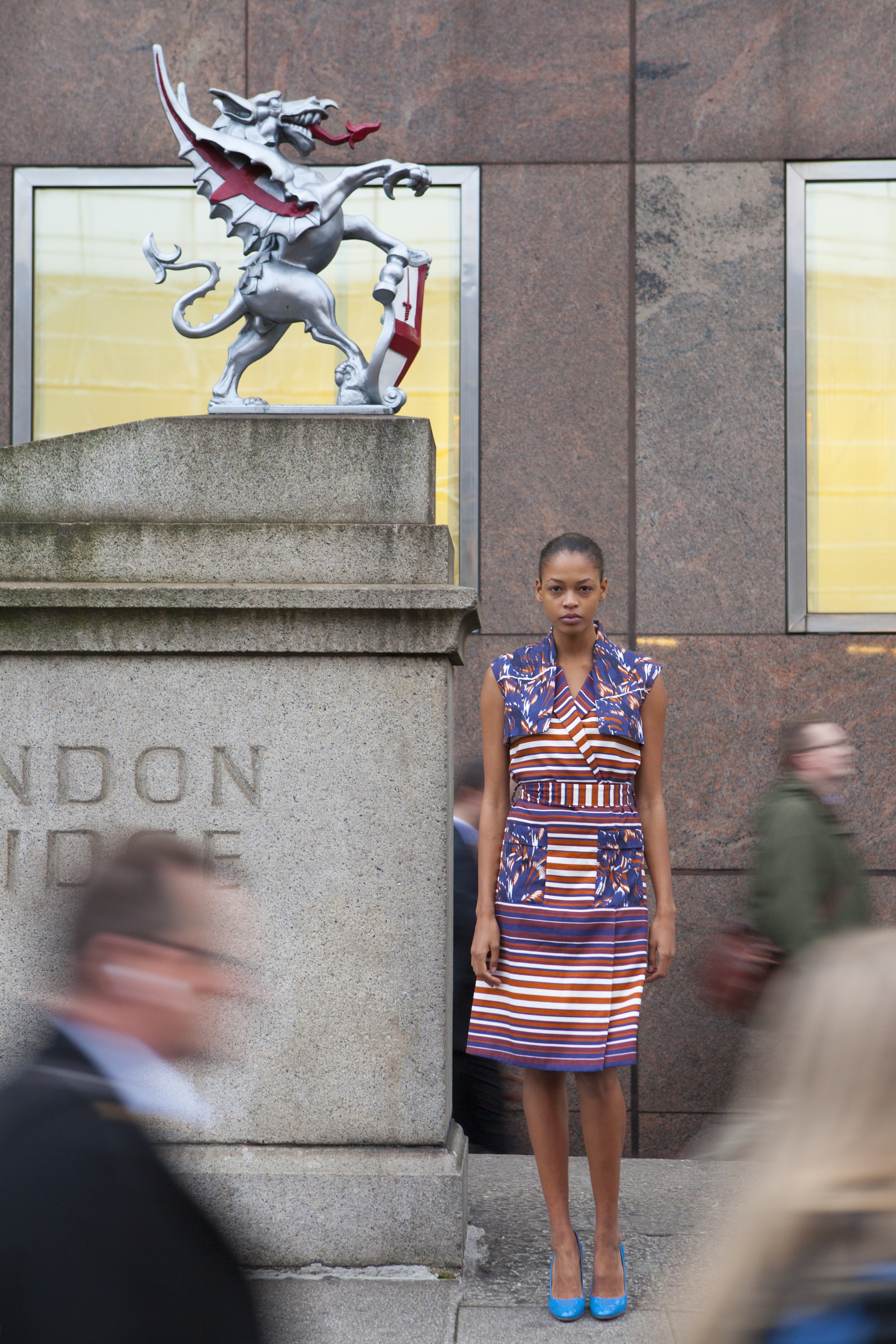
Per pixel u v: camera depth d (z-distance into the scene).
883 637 5.98
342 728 3.59
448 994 3.60
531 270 6.14
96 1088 1.39
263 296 3.89
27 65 6.28
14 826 3.60
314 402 6.37
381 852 3.57
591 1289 3.37
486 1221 3.91
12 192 6.29
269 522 3.70
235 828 3.58
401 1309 3.24
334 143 4.02
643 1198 4.18
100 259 6.34
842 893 4.30
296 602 3.53
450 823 3.73
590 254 6.12
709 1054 5.80
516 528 6.10
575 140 6.13
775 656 6.00
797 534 6.04
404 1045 3.54
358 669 3.59
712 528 6.05
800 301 6.09
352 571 3.64
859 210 6.12
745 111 6.10
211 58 6.23
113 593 3.54
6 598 3.55
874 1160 1.03
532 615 6.07
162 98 3.96
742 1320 1.05
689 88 6.11
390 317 3.93
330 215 3.93
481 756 6.00
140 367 6.37
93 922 1.48
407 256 3.99
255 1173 3.47
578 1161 4.67
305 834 3.58
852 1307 1.02
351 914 3.57
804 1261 1.03
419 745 3.58
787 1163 1.06
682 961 5.87
